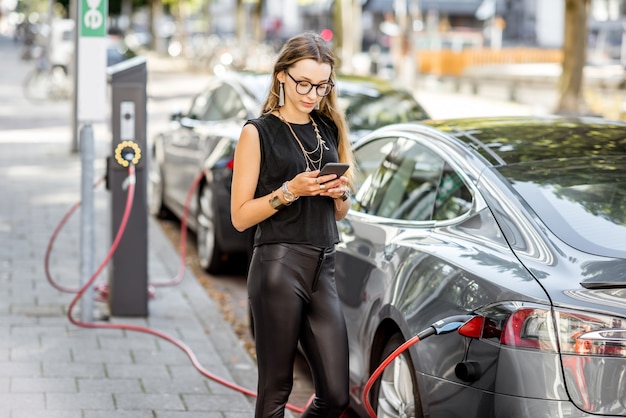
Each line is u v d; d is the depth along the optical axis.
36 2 95.69
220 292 9.55
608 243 4.32
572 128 5.52
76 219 12.20
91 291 7.62
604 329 3.85
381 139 6.28
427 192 5.39
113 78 7.61
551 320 3.94
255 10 62.81
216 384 6.50
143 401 6.07
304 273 4.45
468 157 5.16
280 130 4.46
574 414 3.86
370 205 5.97
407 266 5.04
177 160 11.48
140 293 8.00
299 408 6.32
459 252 4.69
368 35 72.38
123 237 7.91
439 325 4.30
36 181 15.01
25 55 45.75
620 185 4.72
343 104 10.25
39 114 25.78
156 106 29.95
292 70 4.39
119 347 7.16
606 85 35.12
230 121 10.20
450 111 30.38
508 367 4.00
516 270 4.26
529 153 5.08
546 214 4.52
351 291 5.71
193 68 56.69
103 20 7.25
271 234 4.45
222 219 9.57
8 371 6.47
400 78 42.56
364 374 5.46
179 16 80.25
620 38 55.06
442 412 4.42
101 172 16.14
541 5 64.44
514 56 47.50
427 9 69.62
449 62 46.12
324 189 4.26
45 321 7.72
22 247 10.48
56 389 6.18
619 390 3.85
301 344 4.58
